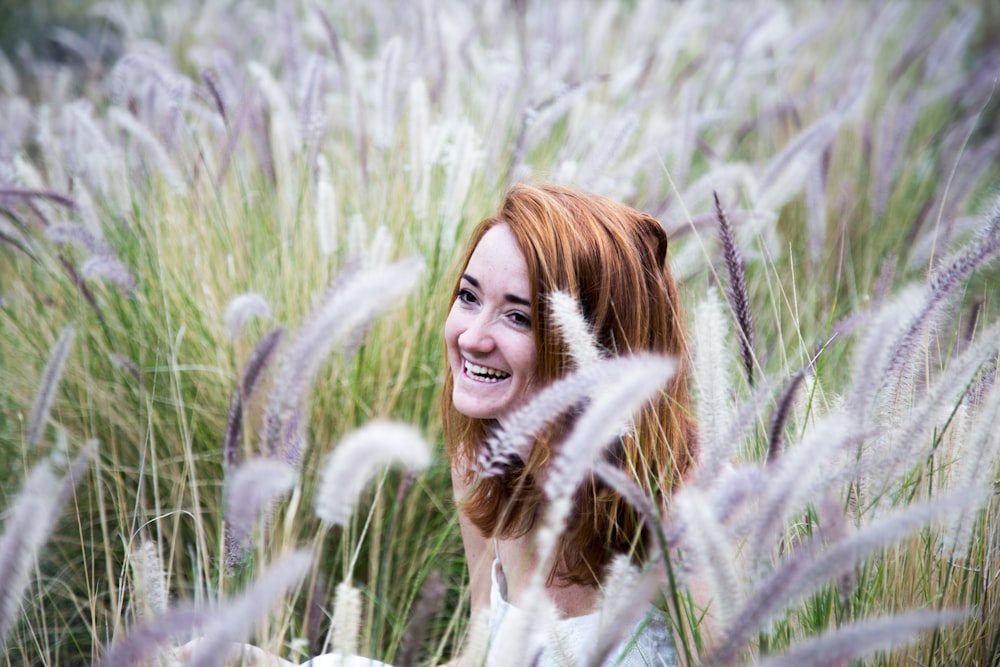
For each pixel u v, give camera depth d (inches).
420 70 196.7
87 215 139.9
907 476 87.6
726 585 64.4
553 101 162.9
